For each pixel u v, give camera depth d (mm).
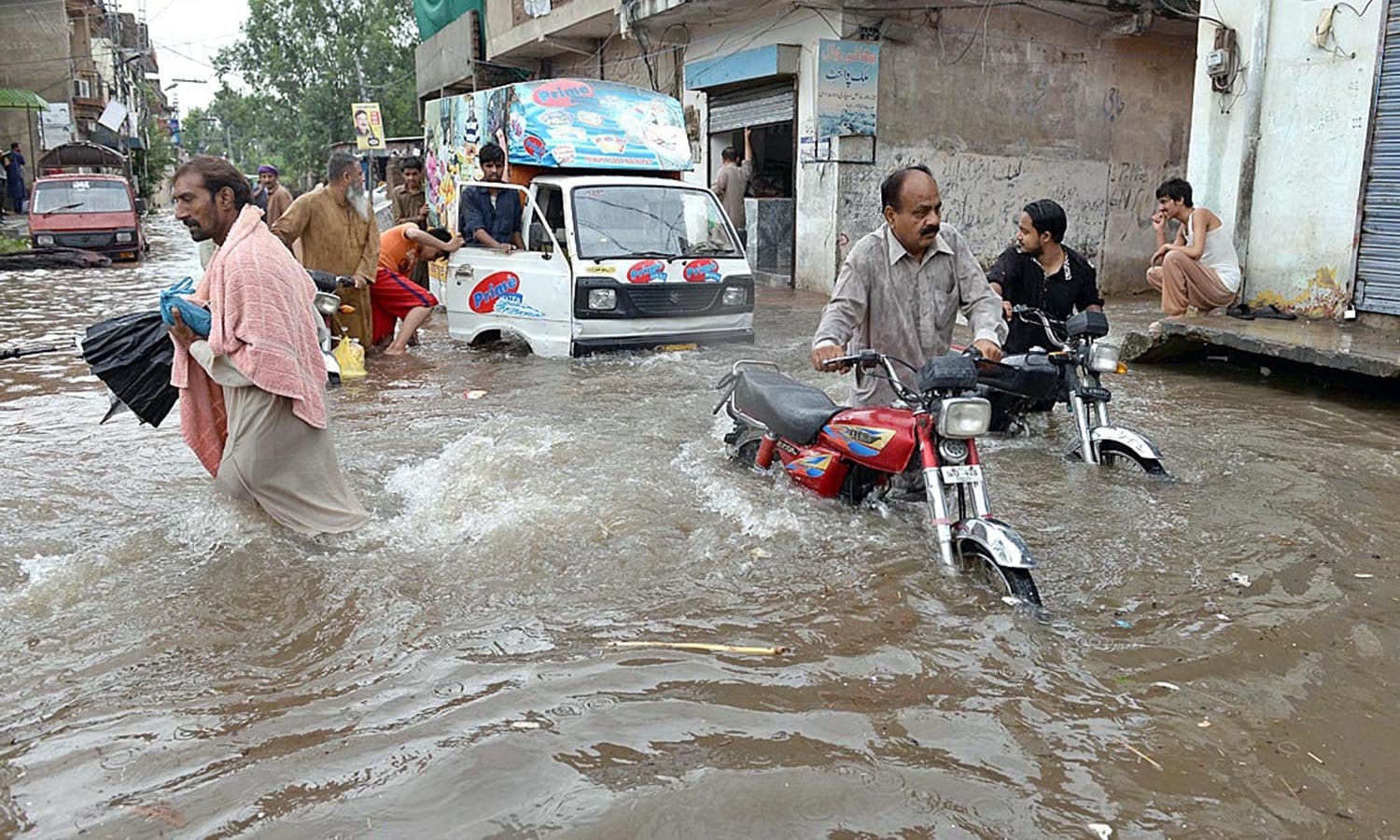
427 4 25266
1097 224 15453
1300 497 5027
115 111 39750
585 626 3541
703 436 6145
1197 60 9867
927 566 4082
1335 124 8734
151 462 5543
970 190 14539
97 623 3533
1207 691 3113
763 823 2422
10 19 35625
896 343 4688
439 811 2459
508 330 9273
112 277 17906
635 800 2494
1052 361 5797
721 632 3502
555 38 19531
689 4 14508
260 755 2719
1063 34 14664
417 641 3412
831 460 4668
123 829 2404
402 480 5215
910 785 2590
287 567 3977
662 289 8938
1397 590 3893
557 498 4852
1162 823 2461
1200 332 8461
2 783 2602
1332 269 8836
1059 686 3135
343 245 8742
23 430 6316
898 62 13875
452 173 13500
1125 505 4906
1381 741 2838
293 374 4156
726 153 14852
